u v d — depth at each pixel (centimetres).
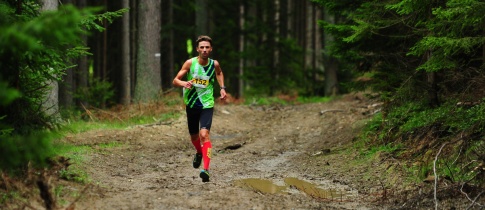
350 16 1315
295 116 2138
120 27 2692
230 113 2167
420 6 1020
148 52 2303
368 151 1168
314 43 4150
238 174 1080
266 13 4047
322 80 3741
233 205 766
